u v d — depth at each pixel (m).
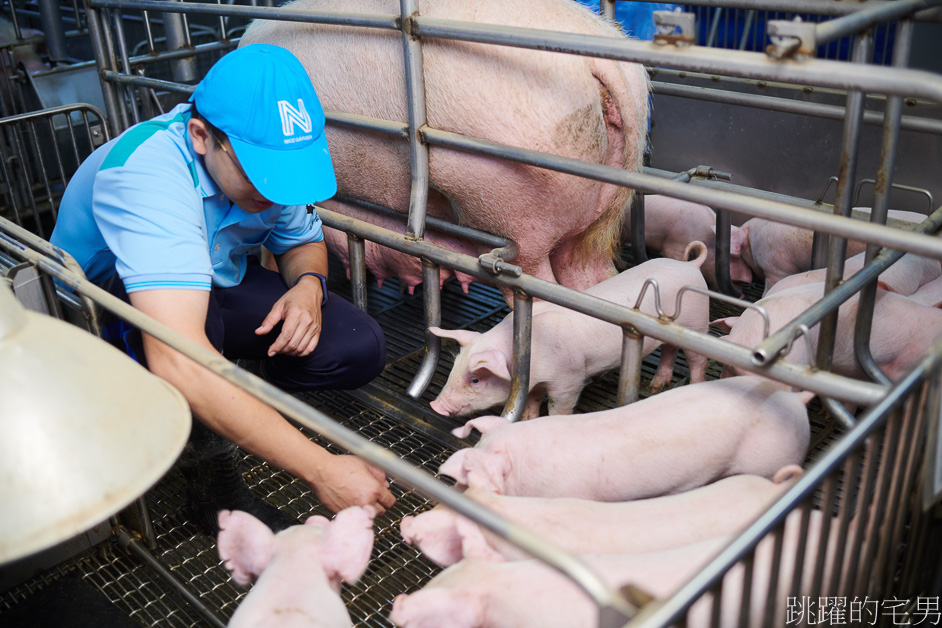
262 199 1.74
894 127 1.59
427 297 2.30
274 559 1.38
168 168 1.67
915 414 1.21
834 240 1.63
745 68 1.39
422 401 2.36
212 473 1.88
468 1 2.19
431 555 1.46
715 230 3.04
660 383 2.43
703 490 1.57
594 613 1.23
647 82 2.45
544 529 1.47
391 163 2.45
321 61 2.46
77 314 1.84
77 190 1.80
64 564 1.83
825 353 1.69
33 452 0.68
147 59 3.35
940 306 2.28
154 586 1.78
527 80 2.11
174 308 1.57
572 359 2.20
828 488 1.09
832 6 1.75
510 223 2.30
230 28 4.77
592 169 1.79
